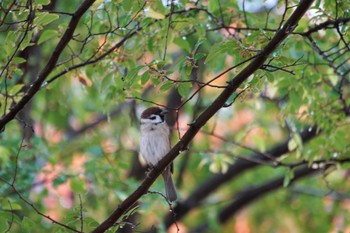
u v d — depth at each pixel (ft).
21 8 26.21
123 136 56.13
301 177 53.11
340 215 58.13
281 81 34.06
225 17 34.91
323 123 35.58
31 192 41.81
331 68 36.04
